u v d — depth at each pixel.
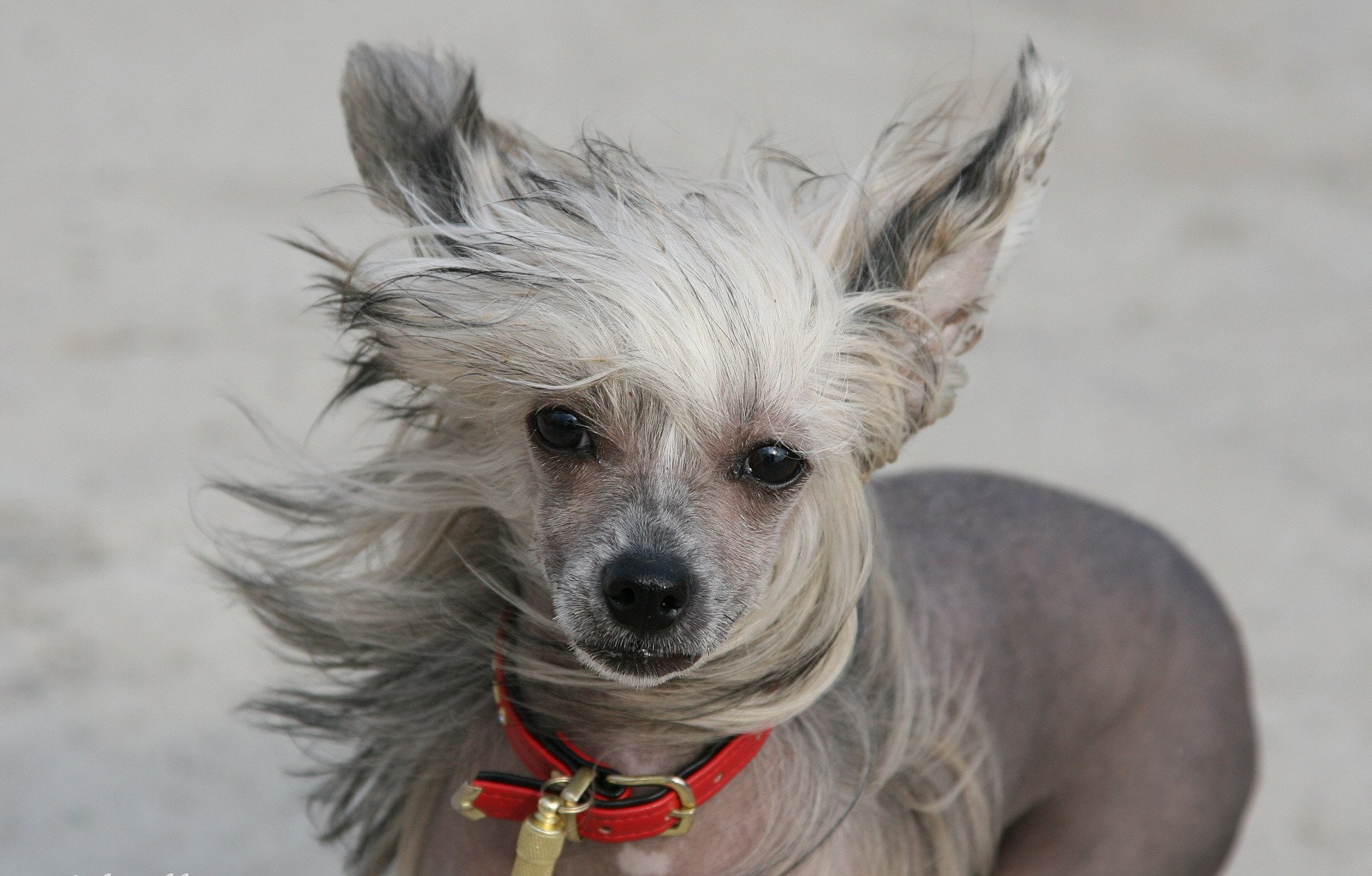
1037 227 4.28
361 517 4.56
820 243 4.30
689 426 3.85
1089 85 23.66
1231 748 5.74
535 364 3.87
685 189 4.19
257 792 7.80
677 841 4.26
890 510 5.78
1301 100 24.05
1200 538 11.32
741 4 26.02
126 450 10.88
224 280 14.24
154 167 17.31
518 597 4.43
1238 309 16.38
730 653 4.19
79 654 8.59
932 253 4.16
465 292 3.95
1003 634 5.46
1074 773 5.65
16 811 7.43
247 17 23.41
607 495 3.94
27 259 14.41
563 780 4.17
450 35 23.06
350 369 4.53
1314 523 11.73
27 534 9.69
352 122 4.29
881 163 4.54
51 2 23.19
